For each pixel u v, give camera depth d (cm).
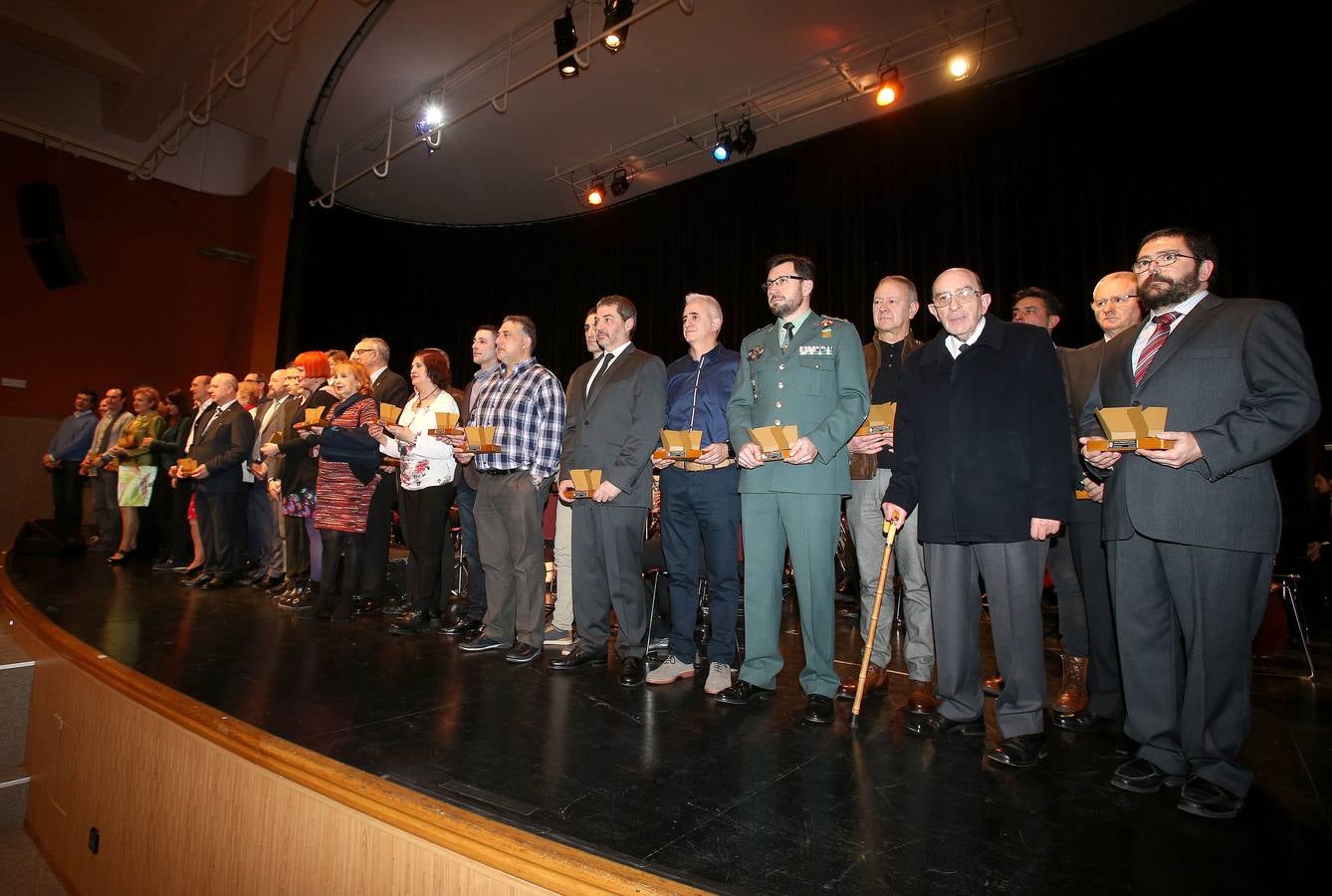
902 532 226
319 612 333
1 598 369
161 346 809
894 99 602
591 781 154
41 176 741
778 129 730
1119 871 121
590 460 262
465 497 327
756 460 206
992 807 146
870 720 205
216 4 598
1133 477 167
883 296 254
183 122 682
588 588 264
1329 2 452
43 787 264
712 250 824
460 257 1029
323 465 333
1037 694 179
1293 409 145
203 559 438
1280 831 138
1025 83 608
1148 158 534
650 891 110
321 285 931
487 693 221
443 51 640
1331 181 446
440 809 136
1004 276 607
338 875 144
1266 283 471
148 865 196
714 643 232
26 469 717
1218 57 504
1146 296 172
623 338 277
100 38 678
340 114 749
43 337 735
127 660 240
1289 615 367
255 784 166
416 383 328
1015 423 185
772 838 130
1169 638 167
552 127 751
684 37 596
